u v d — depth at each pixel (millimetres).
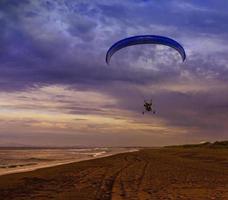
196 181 20469
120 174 25172
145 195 14797
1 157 63781
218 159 46500
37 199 14352
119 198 13938
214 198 14016
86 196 14898
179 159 48281
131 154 70750
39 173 26531
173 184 18953
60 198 14492
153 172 26953
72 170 29188
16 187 18344
